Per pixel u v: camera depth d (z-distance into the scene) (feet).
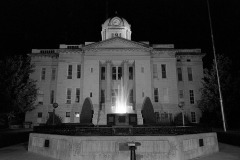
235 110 114.83
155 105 140.46
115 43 145.18
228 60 123.54
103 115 131.54
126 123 63.16
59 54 148.36
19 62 132.05
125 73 142.92
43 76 151.53
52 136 46.44
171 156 39.50
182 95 149.38
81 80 144.05
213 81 122.52
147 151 39.68
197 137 47.26
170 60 148.36
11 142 67.51
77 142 39.40
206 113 135.64
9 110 119.03
